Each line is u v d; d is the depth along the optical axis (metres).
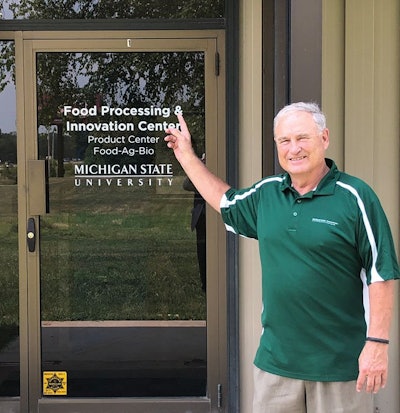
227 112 3.73
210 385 3.82
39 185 3.79
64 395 3.85
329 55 3.44
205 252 3.84
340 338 2.26
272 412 2.36
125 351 3.87
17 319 3.86
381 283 2.16
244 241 3.66
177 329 3.86
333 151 3.48
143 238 3.85
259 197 2.44
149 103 3.80
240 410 3.73
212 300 3.83
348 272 2.22
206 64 3.76
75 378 3.86
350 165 3.48
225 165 3.77
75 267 3.85
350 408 2.26
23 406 3.83
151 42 3.76
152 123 3.81
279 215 2.29
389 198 3.49
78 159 3.82
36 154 3.79
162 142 3.82
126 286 3.87
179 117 2.77
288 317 2.28
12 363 3.87
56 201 3.83
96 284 3.86
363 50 3.43
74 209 3.83
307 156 2.25
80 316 3.86
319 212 2.22
